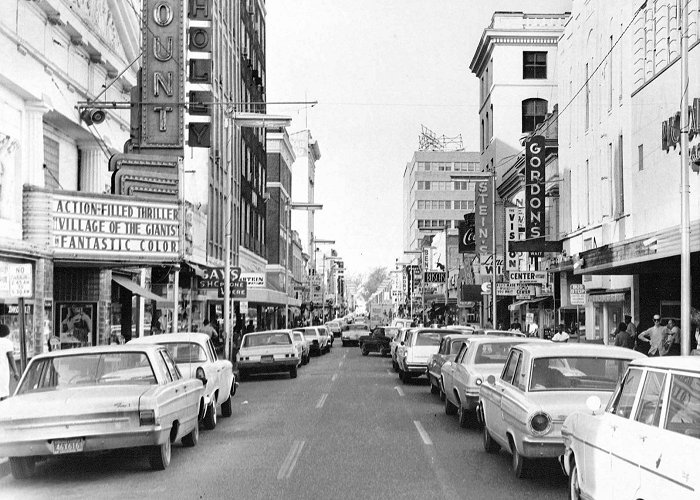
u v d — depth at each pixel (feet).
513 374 36.14
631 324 83.30
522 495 30.48
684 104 56.90
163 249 69.62
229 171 113.50
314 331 152.05
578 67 124.16
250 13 200.75
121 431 32.37
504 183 171.01
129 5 88.33
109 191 86.74
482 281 173.47
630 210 96.22
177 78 85.25
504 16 213.05
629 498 21.40
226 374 56.18
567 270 124.06
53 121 74.33
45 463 38.32
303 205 182.80
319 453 40.57
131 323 96.89
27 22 63.98
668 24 83.46
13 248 59.52
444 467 36.37
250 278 143.33
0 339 44.93
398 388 79.66
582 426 25.98
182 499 30.09
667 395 20.36
